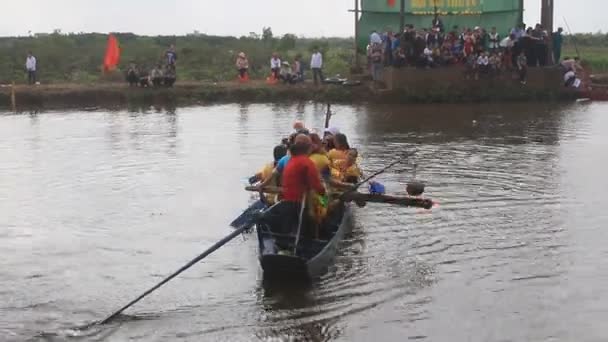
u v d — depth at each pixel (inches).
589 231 483.2
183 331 346.0
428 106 1185.4
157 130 949.2
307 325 350.9
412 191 464.1
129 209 552.7
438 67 1224.8
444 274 411.8
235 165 707.4
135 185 629.0
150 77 1307.8
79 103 1255.5
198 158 745.0
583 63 1541.6
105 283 406.6
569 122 989.2
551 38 1279.5
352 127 962.7
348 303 374.9
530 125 964.6
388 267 422.9
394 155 749.3
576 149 774.5
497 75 1234.6
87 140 869.8
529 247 453.4
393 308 368.5
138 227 507.5
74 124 1019.9
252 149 791.7
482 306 369.4
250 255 449.4
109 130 954.7
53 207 560.7
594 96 1250.6
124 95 1262.3
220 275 416.5
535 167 681.0
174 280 409.7
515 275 408.8
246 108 1187.9
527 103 1213.1
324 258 413.1
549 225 497.0
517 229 489.1
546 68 1246.3
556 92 1245.1
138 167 703.1
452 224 501.0
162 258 446.0
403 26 1225.4
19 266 432.8
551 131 908.6
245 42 2222.0
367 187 598.5
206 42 2236.7
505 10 1284.4
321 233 451.8
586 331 341.7
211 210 547.2
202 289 396.2
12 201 579.2
